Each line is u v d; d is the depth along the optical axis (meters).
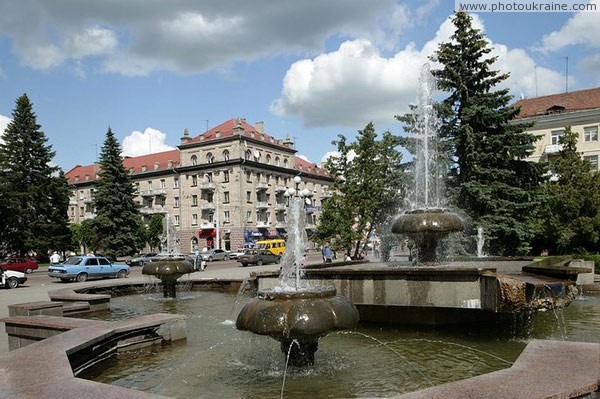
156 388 5.36
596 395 3.82
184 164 72.88
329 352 6.85
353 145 26.30
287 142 78.81
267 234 71.06
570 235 30.25
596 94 48.19
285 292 5.74
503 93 24.27
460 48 24.95
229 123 72.38
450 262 13.57
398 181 24.94
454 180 24.08
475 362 6.27
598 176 31.56
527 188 24.75
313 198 83.38
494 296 7.13
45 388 4.04
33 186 48.28
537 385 3.72
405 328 8.53
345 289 8.57
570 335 7.97
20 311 9.84
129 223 50.41
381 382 5.40
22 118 49.50
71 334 6.37
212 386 5.37
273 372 5.85
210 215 69.69
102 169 50.66
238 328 5.82
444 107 23.89
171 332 7.61
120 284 15.70
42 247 47.44
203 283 16.88
